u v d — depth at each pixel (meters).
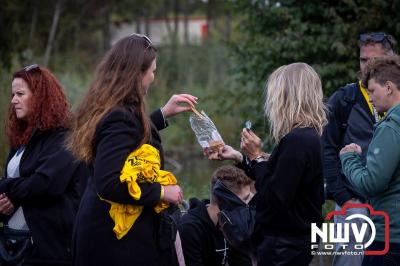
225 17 31.22
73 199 4.34
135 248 3.45
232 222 4.27
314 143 3.66
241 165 4.11
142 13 30.42
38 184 4.18
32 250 4.26
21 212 4.34
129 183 3.31
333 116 4.82
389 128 3.65
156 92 18.00
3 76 12.50
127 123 3.41
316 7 8.70
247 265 4.54
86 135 3.44
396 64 3.83
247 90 9.70
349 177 3.89
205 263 4.55
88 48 25.53
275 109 3.78
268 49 8.78
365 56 4.81
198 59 20.97
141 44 3.57
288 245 3.73
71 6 24.45
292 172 3.62
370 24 8.25
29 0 22.94
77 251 3.51
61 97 4.41
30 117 4.35
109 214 3.45
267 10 9.09
